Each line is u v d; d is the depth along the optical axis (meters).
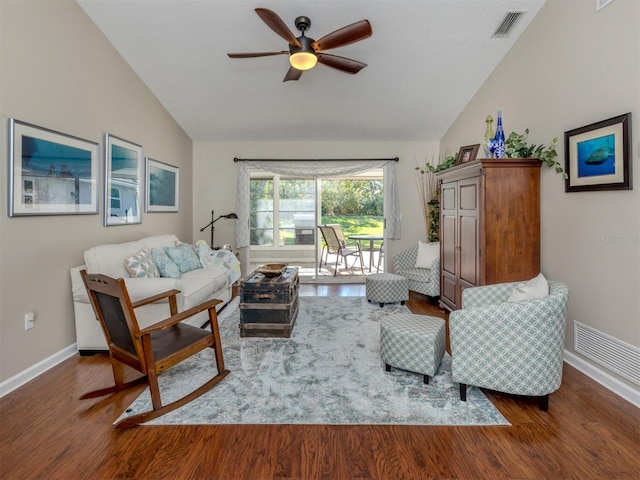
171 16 2.93
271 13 2.12
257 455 1.55
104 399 2.02
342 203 5.95
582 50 2.38
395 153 5.38
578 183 2.41
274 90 4.06
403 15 2.91
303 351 2.70
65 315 2.66
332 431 1.72
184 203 5.09
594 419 1.82
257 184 6.03
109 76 3.23
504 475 1.43
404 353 2.24
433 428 1.74
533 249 2.84
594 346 2.30
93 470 1.47
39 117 2.41
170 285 2.63
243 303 2.99
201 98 4.21
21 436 1.69
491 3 2.80
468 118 4.32
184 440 1.65
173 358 1.93
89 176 2.94
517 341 1.86
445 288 3.78
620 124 2.06
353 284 5.35
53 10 2.53
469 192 3.08
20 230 2.27
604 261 2.22
